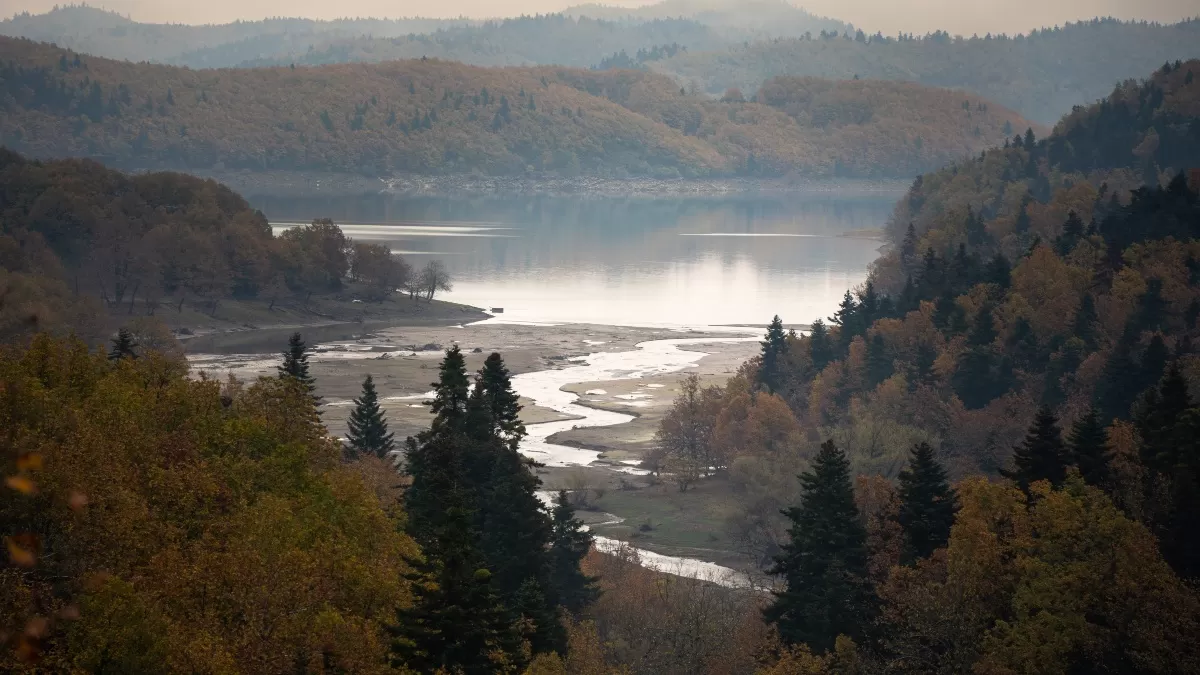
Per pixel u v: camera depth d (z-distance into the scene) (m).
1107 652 104.12
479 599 76.88
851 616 106.19
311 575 81.25
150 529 85.25
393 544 98.00
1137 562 105.25
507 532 112.88
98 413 105.00
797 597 108.38
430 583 80.62
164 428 111.50
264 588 76.12
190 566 79.19
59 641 70.50
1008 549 109.50
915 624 101.25
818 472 111.31
